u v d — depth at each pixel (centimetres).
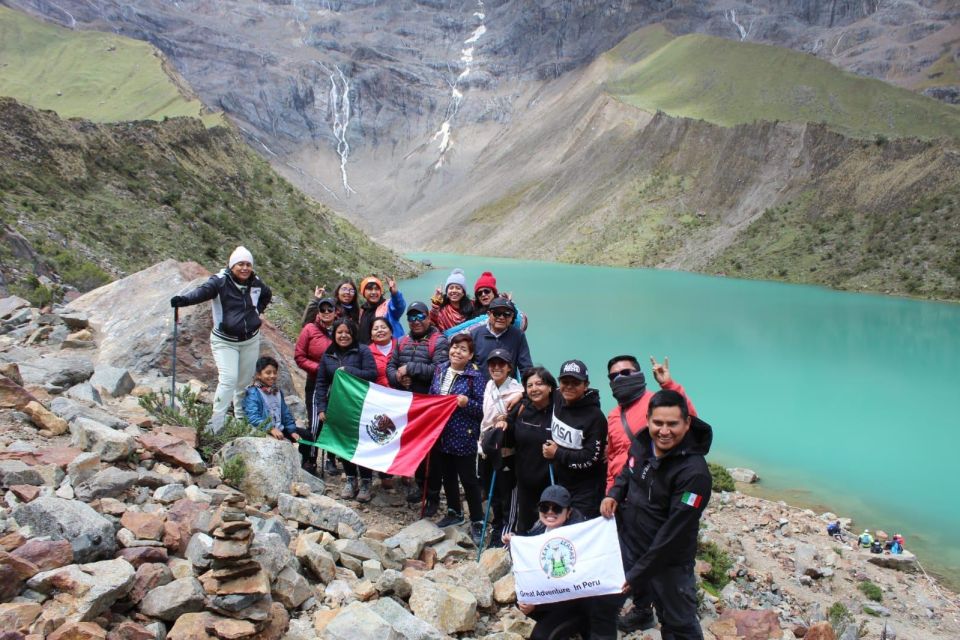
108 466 718
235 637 525
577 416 691
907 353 4072
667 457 580
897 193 8162
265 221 6675
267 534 634
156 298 1280
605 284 7750
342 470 1023
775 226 9125
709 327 4847
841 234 8238
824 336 4569
